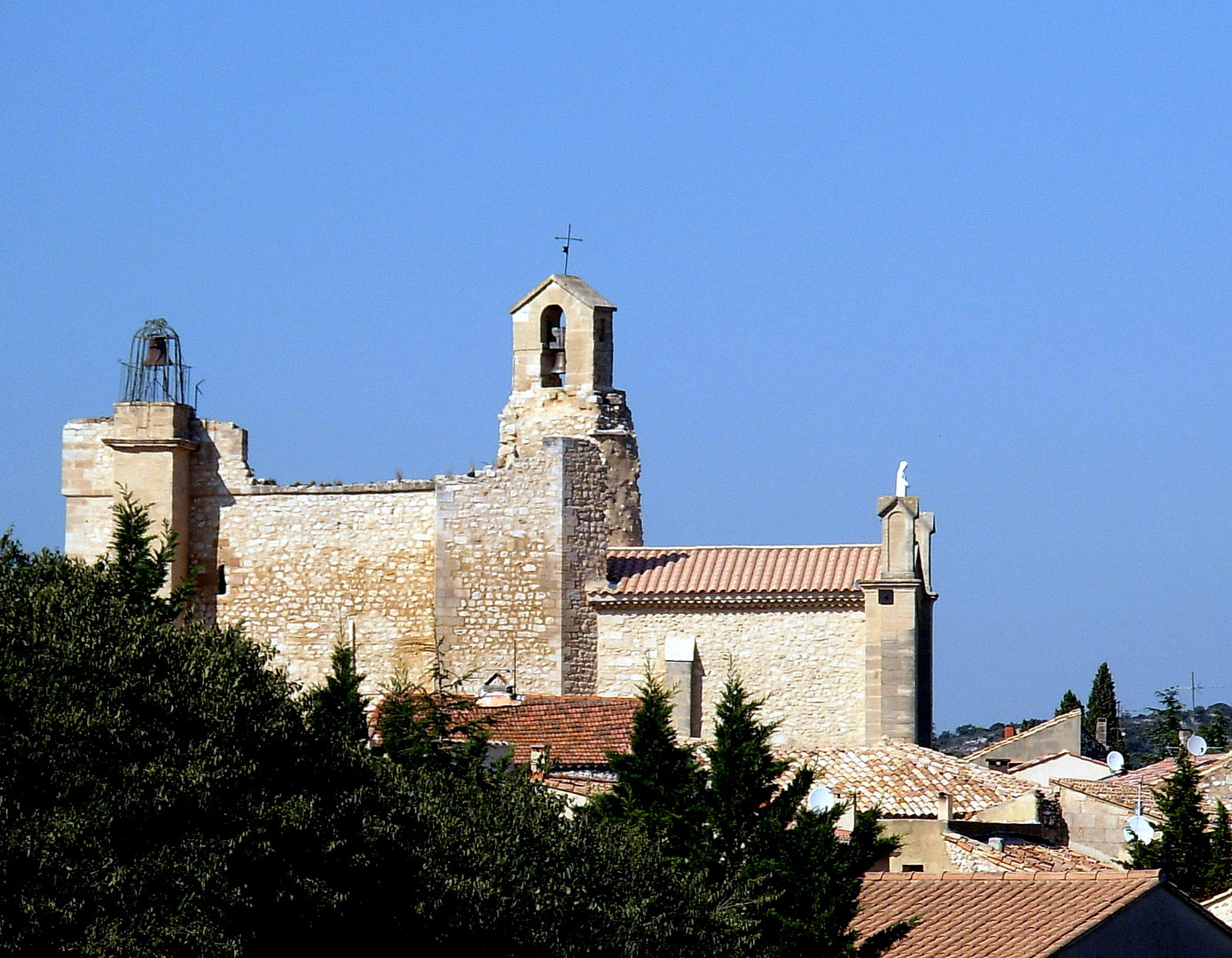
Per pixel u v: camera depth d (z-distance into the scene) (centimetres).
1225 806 12306
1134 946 8531
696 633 13525
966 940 8544
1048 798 11831
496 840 8394
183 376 14200
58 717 7044
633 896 8469
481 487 13700
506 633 13625
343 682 10269
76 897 6794
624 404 14488
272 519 13938
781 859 8900
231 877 7081
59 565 8106
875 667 13225
